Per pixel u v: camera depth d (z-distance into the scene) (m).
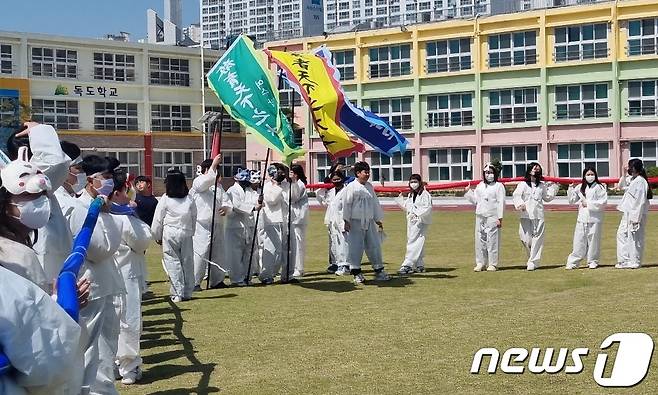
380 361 7.88
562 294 11.59
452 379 7.17
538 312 10.14
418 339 8.79
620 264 14.68
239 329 9.69
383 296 11.91
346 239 13.55
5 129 43.50
